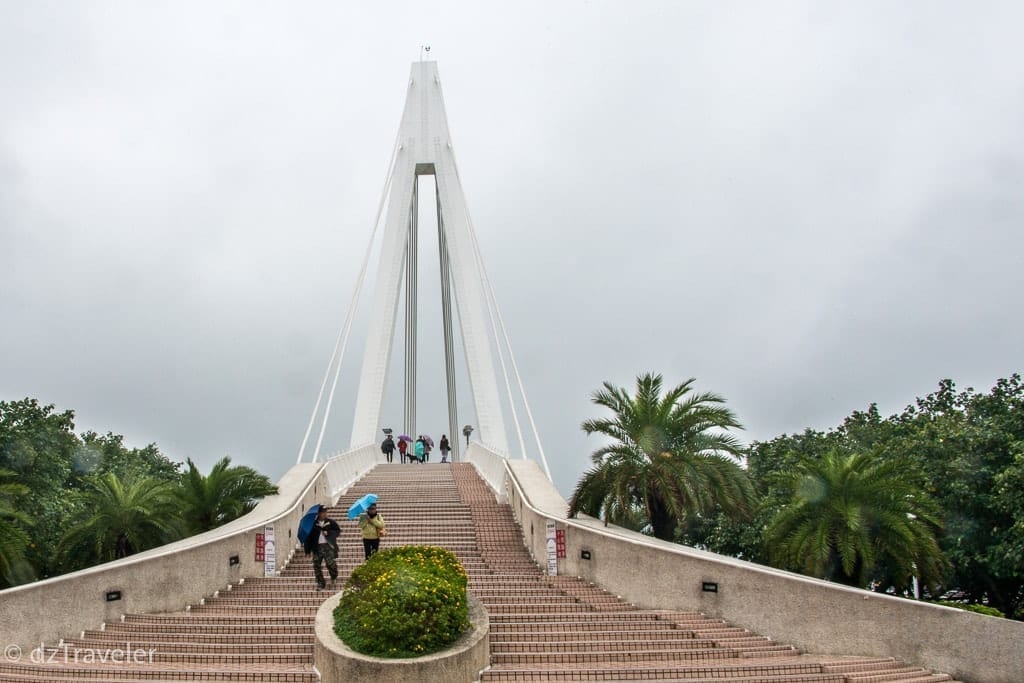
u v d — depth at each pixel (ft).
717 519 98.07
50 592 38.09
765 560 89.45
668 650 37.45
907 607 40.22
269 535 53.72
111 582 41.45
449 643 32.81
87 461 108.37
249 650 36.06
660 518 65.26
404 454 135.13
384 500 76.54
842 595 41.55
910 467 61.46
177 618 41.16
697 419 65.41
